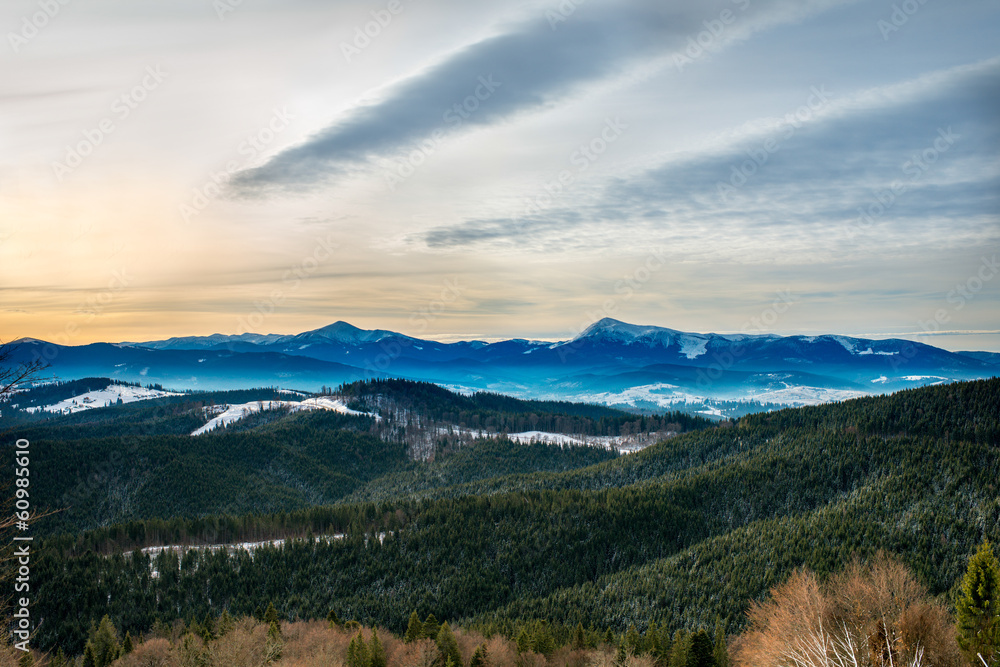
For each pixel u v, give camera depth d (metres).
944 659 63.31
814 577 92.19
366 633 125.75
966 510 138.00
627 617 137.50
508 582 167.12
